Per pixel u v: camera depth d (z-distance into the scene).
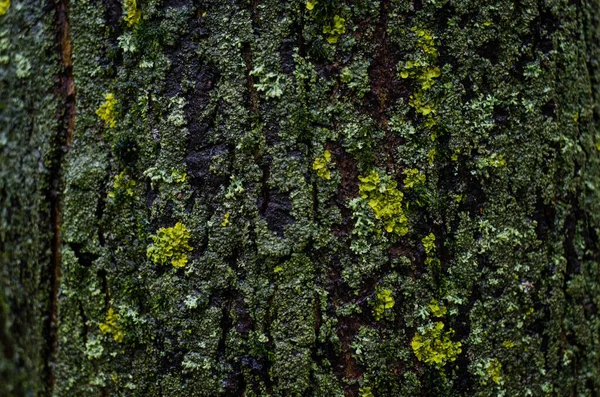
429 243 0.55
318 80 0.54
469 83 0.55
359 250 0.54
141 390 0.56
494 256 0.55
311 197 0.54
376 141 0.54
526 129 0.56
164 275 0.55
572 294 0.58
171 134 0.55
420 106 0.54
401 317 0.55
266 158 0.54
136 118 0.55
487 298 0.55
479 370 0.55
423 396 0.55
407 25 0.54
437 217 0.55
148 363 0.56
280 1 0.54
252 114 0.54
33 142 0.58
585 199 0.59
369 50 0.54
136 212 0.55
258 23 0.54
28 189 0.58
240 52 0.54
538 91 0.56
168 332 0.55
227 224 0.55
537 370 0.57
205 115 0.55
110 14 0.55
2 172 0.60
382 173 0.55
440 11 0.54
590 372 0.59
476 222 0.55
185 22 0.54
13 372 0.71
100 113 0.56
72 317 0.57
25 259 0.59
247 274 0.55
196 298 0.55
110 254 0.56
